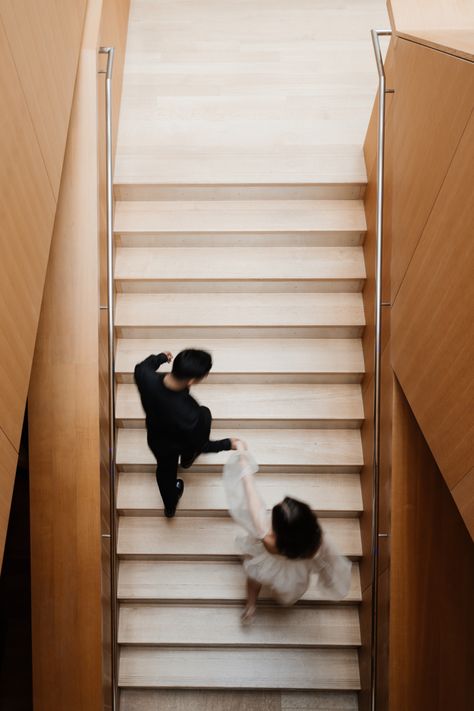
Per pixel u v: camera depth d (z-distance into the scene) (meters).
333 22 5.96
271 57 5.70
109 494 4.00
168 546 4.48
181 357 3.61
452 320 2.82
